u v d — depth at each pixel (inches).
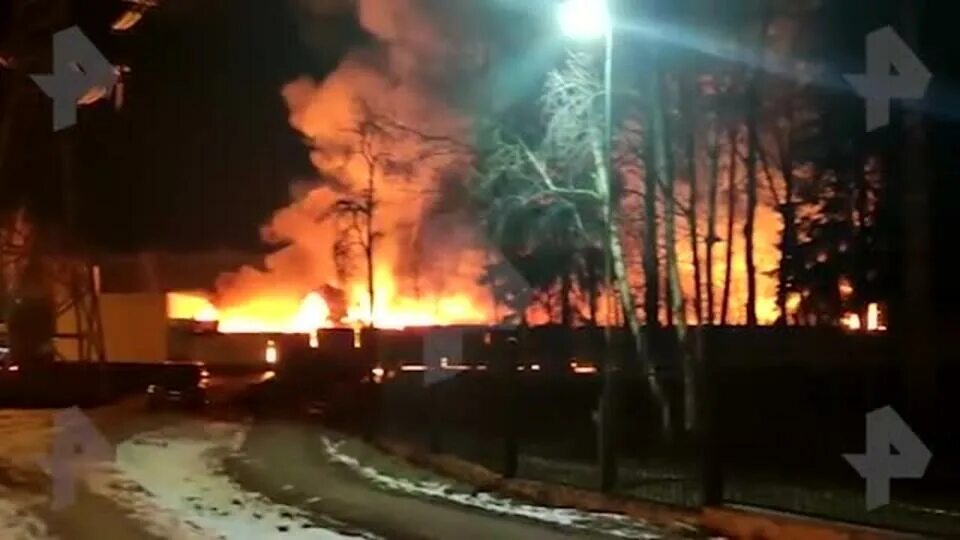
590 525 678.5
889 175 1352.1
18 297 2183.8
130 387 1881.2
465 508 761.0
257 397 1819.6
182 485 883.4
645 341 1270.9
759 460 991.0
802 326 1477.6
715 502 738.2
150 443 1190.3
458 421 1341.0
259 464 1019.9
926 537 604.7
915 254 1127.0
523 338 1454.2
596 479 916.0
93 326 2252.7
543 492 836.6
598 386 1315.2
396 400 1413.6
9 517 732.7
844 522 660.1
